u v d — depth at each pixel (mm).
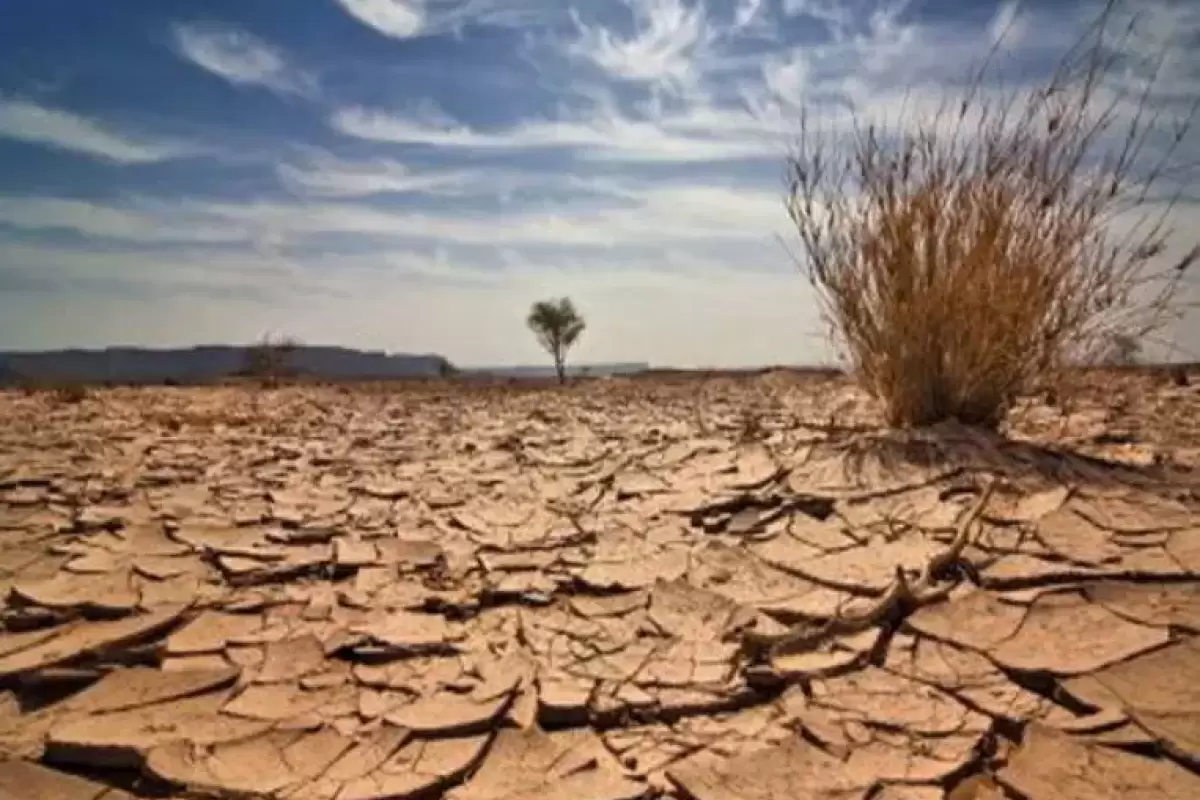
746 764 1988
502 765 2055
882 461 4117
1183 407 6352
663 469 4840
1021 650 2383
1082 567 2826
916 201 4438
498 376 30000
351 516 4254
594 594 3074
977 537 3150
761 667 2406
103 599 3113
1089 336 4285
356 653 2648
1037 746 1974
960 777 1900
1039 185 4211
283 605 3055
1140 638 2373
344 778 2006
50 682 2514
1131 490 3555
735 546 3414
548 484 4867
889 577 2926
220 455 6320
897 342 4562
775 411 7484
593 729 2201
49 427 8273
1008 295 4289
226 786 1979
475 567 3408
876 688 2277
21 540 3865
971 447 4121
